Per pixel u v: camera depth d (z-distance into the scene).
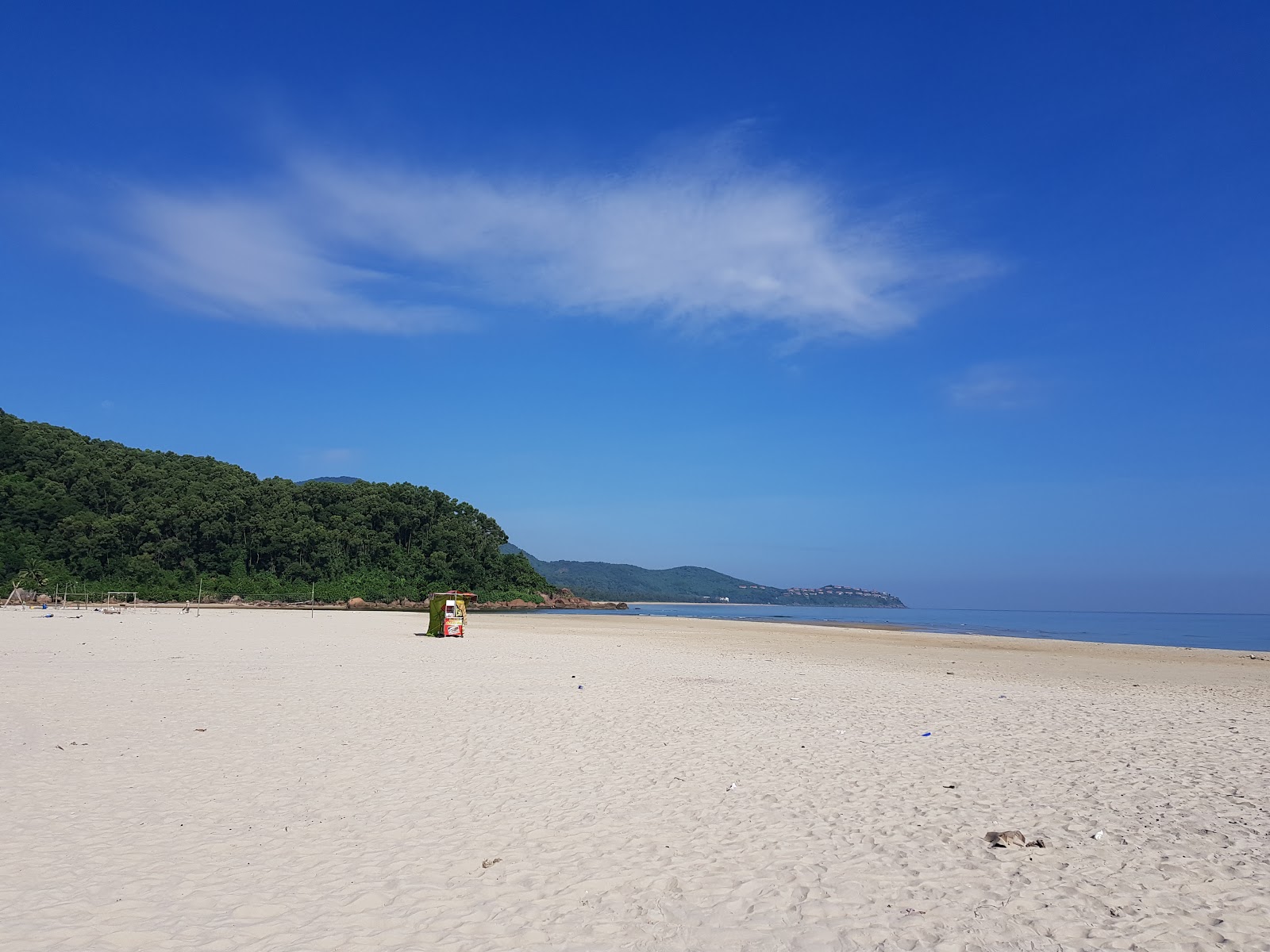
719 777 10.93
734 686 21.86
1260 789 10.35
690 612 166.00
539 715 16.09
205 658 26.72
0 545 85.50
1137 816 9.13
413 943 5.92
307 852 7.85
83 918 6.27
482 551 123.56
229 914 6.41
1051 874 7.24
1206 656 41.72
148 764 11.20
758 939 5.98
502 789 10.25
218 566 100.56
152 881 7.05
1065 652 43.00
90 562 90.44
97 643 31.44
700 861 7.66
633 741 13.47
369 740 13.15
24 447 97.56
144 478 102.50
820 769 11.51
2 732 13.02
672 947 5.86
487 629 55.78
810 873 7.31
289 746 12.59
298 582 103.12
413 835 8.41
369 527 113.56
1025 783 10.70
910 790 10.30
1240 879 7.10
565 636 47.38
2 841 7.96
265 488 111.44
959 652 41.25
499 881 7.16
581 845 8.12
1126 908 6.48
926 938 5.96
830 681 23.73
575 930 6.16
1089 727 15.40
